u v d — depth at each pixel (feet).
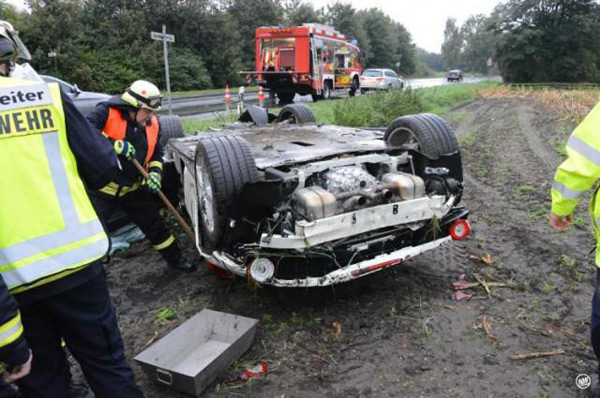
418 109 40.93
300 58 64.64
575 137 7.06
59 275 6.64
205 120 38.91
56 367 7.52
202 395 9.02
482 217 18.08
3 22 7.56
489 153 31.42
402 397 8.68
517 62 151.94
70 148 6.93
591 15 147.74
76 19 98.02
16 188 6.26
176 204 18.29
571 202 7.32
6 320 5.70
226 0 149.38
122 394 7.54
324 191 10.64
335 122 35.17
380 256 11.30
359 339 10.52
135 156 12.92
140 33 109.60
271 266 10.43
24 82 6.46
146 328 11.55
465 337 10.37
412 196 11.55
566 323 10.71
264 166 11.07
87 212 6.91
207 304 12.44
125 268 15.03
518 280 12.80
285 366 9.76
